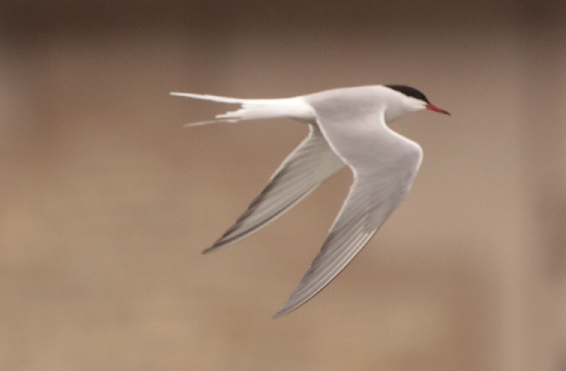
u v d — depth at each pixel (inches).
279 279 774.5
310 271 577.9
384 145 580.1
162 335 776.9
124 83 936.9
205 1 893.2
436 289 767.1
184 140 887.1
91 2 933.2
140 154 898.1
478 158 800.9
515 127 807.7
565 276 759.1
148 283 810.8
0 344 788.6
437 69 829.2
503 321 764.6
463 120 812.6
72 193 890.7
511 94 813.9
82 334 789.9
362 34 844.0
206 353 766.5
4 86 974.4
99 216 864.3
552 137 799.7
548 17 813.9
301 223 780.0
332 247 577.9
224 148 866.8
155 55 925.8
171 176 869.8
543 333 758.5
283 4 861.2
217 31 896.3
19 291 818.8
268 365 749.3
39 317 802.2
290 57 867.4
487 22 821.9
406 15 832.3
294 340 756.0
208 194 850.1
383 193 578.6
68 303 808.9
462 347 758.5
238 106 880.9
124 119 927.0
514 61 818.2
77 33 957.2
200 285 794.8
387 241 788.0
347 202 578.6
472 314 768.9
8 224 873.5
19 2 960.3
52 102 957.2
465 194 792.3
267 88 871.7
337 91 584.7
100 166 906.1
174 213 847.7
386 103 584.7
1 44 1005.2
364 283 773.3
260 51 876.6
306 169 586.2
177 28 916.6
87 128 929.5
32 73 968.9
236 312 772.0
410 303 765.9
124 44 941.8
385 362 745.0
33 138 952.9
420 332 750.5
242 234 585.6
